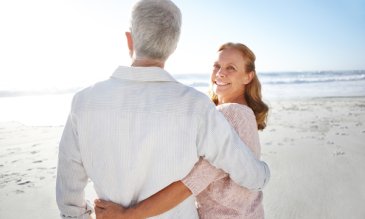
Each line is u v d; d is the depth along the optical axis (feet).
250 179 4.03
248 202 4.68
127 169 3.59
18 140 23.68
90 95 3.68
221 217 4.54
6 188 14.35
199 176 3.88
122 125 3.54
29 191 14.03
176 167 3.59
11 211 12.11
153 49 3.61
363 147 19.93
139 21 3.55
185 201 4.13
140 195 3.71
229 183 4.45
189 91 3.67
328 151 19.17
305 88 69.10
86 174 4.06
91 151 3.71
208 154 3.78
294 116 33.27
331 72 142.10
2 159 18.99
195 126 3.60
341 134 23.97
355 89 64.39
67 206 4.01
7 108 40.22
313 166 16.35
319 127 26.99
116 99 3.58
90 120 3.62
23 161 18.58
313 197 12.59
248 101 5.84
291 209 11.62
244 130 4.54
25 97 52.13
